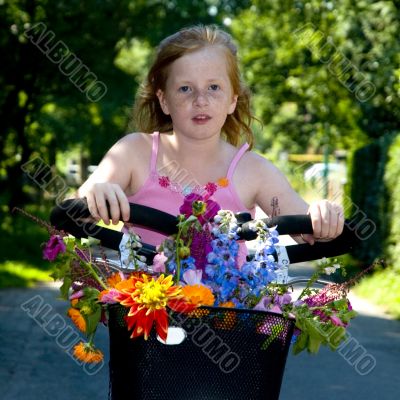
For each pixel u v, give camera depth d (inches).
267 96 1041.5
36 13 781.9
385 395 265.7
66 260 108.6
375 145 619.8
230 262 107.0
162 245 109.7
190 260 108.0
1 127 839.1
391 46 641.0
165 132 141.3
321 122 936.3
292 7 921.5
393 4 629.3
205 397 101.4
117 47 945.5
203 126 123.9
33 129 940.6
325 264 114.4
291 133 1169.4
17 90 821.2
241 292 107.8
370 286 505.0
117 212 107.0
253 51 1008.9
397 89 619.5
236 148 135.3
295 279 116.3
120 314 103.3
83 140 994.1
